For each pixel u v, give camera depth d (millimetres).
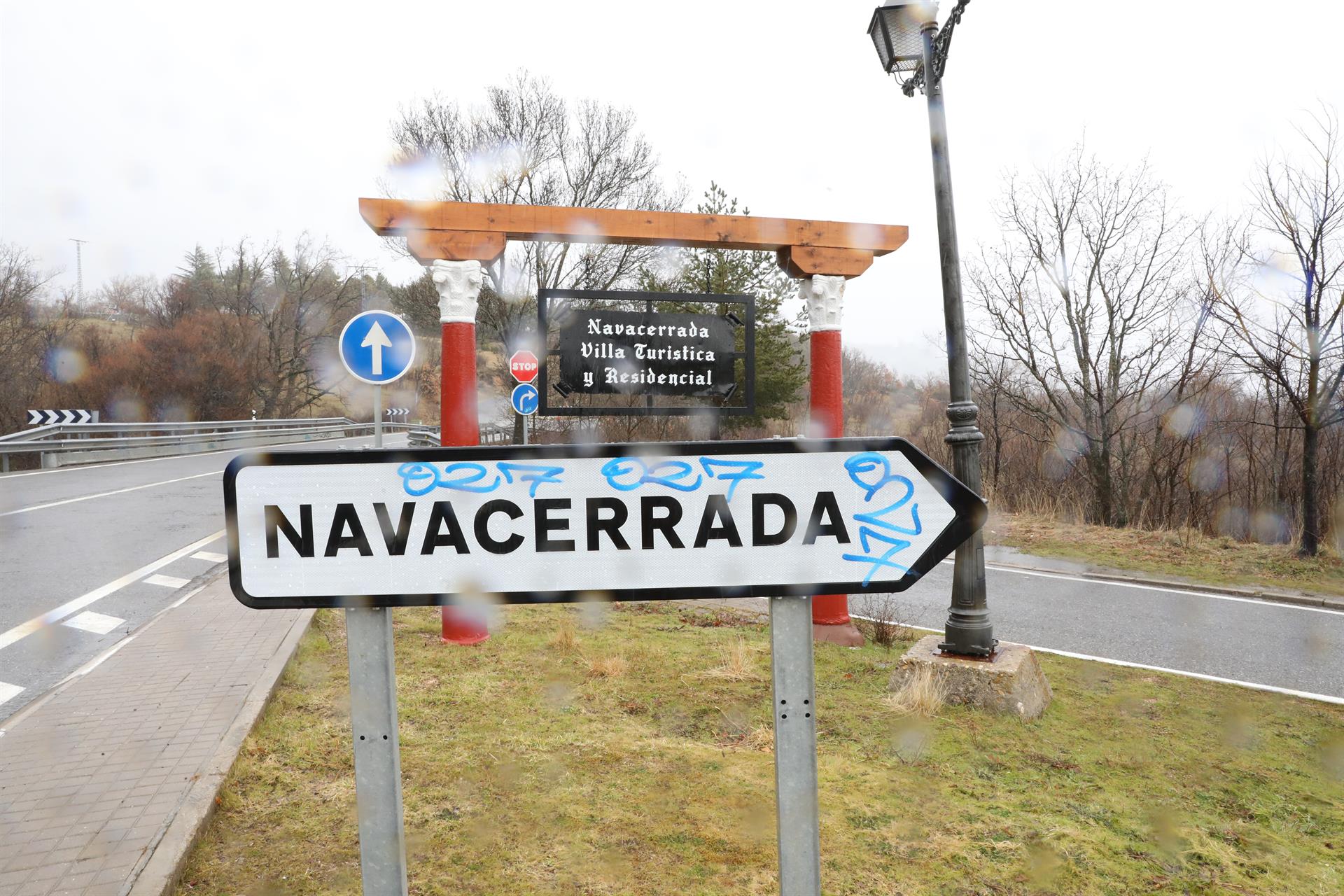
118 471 19203
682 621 7484
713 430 6938
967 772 4250
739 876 3082
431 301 28422
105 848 3057
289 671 5285
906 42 6223
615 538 1360
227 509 1313
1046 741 4812
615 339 6715
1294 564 10750
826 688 5652
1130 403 15883
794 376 21062
